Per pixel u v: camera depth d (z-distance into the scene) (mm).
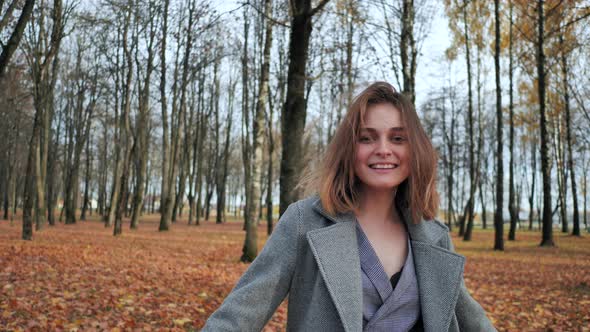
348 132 1438
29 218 14406
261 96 11977
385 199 1468
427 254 1421
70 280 7273
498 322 6031
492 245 20625
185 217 49250
